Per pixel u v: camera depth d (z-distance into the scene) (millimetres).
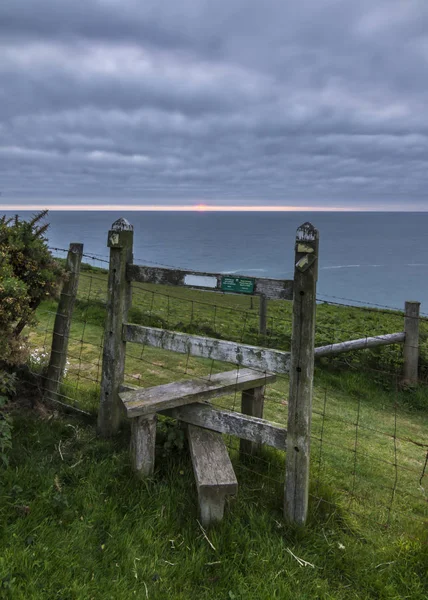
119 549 2922
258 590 2721
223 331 9359
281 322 10570
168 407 3762
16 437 4070
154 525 3205
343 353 8117
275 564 2943
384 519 3648
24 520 2979
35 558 2689
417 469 4809
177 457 4023
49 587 2514
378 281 129375
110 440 4332
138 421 3666
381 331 10258
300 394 3299
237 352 3678
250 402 4441
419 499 4105
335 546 3215
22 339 4172
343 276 141375
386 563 3070
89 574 2686
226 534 3154
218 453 3602
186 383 4215
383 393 7406
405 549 3178
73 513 3182
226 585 2764
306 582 2852
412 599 2799
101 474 3686
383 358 7984
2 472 3422
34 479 3455
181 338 3992
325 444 5203
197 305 13664
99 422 4434
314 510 3557
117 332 4340
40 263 4562
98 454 4059
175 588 2699
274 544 3105
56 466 3764
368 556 3129
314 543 3225
